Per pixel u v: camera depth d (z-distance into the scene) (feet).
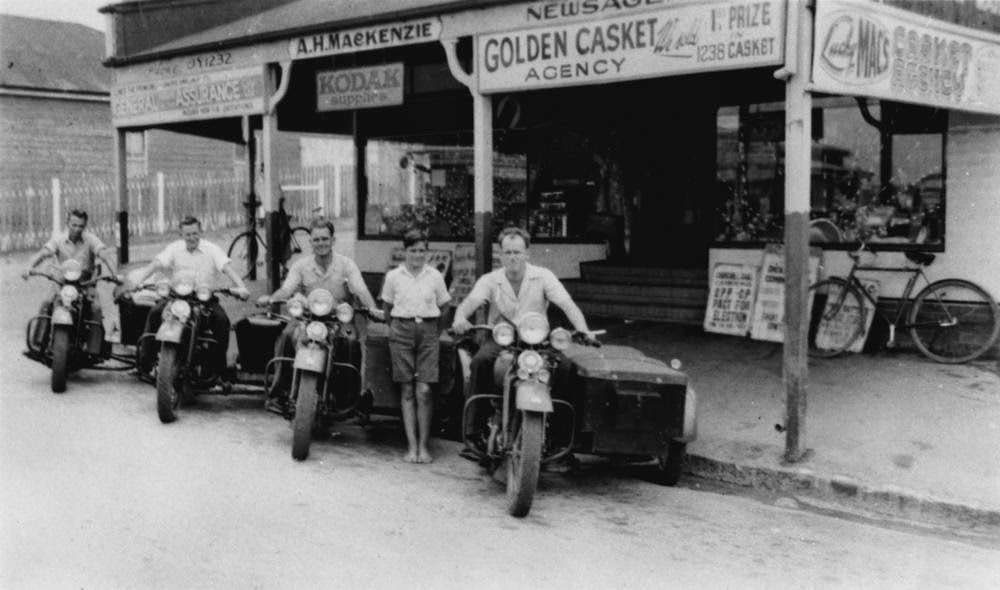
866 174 35.86
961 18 29.07
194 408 29.17
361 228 53.78
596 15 28.35
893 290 34.88
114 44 45.78
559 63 29.50
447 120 49.75
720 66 25.49
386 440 27.25
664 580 17.07
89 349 30.86
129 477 21.68
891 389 29.94
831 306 35.27
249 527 18.72
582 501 22.38
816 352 34.68
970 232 33.42
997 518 21.22
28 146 83.46
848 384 30.63
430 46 44.32
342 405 25.62
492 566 17.26
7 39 88.53
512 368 21.21
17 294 53.26
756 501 23.21
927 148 34.50
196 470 22.54
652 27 27.12
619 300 42.60
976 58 29.60
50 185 84.79
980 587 17.47
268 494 20.99
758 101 39.45
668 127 43.52
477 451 22.53
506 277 22.76
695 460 25.30
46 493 20.31
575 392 21.83
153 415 27.84
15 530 18.11
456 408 26.27
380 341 25.53
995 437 25.58
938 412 27.66
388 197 52.60
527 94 46.03
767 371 32.50
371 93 38.58
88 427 26.03
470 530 19.40
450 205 50.14
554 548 18.56
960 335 33.50
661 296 41.60
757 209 39.52
